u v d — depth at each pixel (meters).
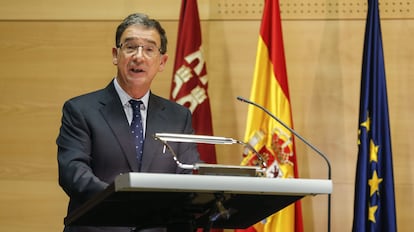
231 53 7.10
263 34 6.73
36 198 7.03
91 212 3.53
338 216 6.91
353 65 7.05
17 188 7.04
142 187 3.05
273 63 6.63
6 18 7.24
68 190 4.11
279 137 6.50
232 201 3.60
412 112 7.00
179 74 6.67
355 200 6.43
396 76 7.04
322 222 6.91
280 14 7.02
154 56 4.74
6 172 7.06
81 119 4.54
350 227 6.89
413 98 7.01
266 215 3.98
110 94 4.74
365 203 6.40
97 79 7.15
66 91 7.14
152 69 4.73
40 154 7.08
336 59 7.07
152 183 3.06
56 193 7.03
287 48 7.09
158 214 3.65
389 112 7.00
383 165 6.47
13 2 7.27
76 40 7.20
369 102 6.55
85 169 4.12
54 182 7.05
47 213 7.01
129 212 3.58
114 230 4.34
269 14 6.78
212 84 7.07
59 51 7.18
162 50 4.87
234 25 7.13
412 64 7.05
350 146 6.98
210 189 3.17
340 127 7.00
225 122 7.03
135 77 4.68
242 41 7.11
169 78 7.10
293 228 6.46
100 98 4.70
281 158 6.47
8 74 7.17
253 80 6.66
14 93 7.15
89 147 4.49
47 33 7.21
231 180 3.21
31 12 7.23
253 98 6.61
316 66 7.07
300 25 7.11
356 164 6.75
